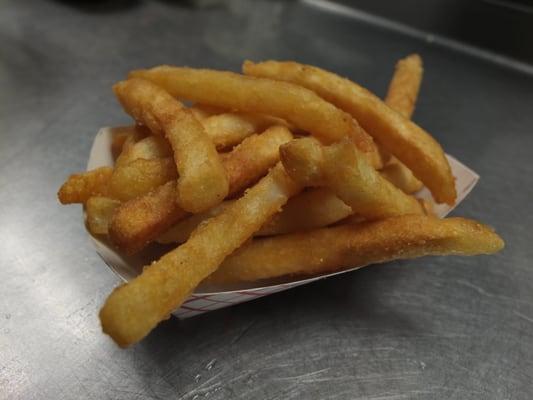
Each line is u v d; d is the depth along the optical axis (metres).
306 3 0.33
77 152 0.20
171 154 0.14
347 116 0.14
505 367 0.14
